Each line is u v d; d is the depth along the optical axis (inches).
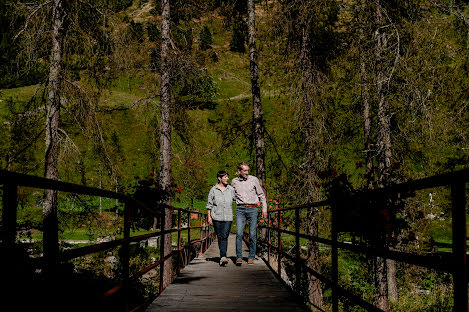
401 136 450.3
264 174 586.2
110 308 291.0
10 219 63.9
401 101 379.9
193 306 193.2
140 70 503.5
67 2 433.7
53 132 414.9
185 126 547.5
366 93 407.5
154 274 576.7
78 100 433.7
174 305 195.3
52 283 83.6
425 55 361.4
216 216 331.9
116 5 491.5
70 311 95.1
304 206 203.6
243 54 581.9
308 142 444.5
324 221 432.1
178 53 513.0
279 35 462.0
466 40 374.6
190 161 552.1
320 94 439.8
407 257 88.7
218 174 331.9
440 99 384.8
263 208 328.5
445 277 508.1
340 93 434.9
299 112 441.7
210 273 305.1
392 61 384.5
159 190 416.2
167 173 509.4
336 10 434.6
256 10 530.9
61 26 434.3
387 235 184.5
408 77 360.2
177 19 573.3
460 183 68.7
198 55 527.2
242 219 333.4
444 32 373.7
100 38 463.5
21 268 67.6
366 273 478.6
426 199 460.4
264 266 344.5
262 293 227.1
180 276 291.0
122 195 140.4
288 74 453.4
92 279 373.4
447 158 530.0
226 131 609.3
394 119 446.0
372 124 483.8
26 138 429.4
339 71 447.5
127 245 155.0
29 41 425.1
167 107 518.6
